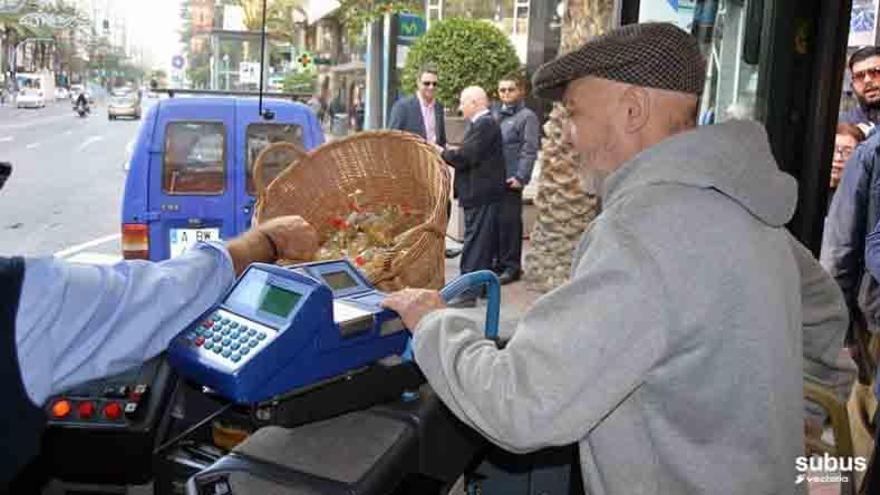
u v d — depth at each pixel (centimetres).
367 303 130
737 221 118
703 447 118
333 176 210
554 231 583
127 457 144
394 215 204
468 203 600
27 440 94
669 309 113
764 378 115
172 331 114
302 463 113
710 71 328
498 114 638
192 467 140
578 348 112
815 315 170
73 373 101
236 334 114
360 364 122
